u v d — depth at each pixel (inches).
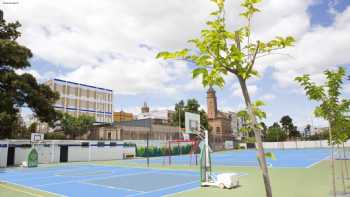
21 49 1298.0
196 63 102.7
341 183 584.4
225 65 103.1
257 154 103.9
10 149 1344.7
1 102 1222.9
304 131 3855.8
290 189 530.3
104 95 3265.3
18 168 1145.4
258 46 110.0
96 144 1697.8
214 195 487.5
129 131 2249.0
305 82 328.8
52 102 1466.5
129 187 601.6
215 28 106.1
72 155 1577.3
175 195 498.6
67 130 2075.5
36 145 1418.6
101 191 557.3
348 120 334.0
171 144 2231.8
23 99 1347.2
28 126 2182.6
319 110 335.9
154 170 983.6
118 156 1808.6
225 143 3176.7
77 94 2984.7
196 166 1135.0
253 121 102.5
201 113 2787.9
